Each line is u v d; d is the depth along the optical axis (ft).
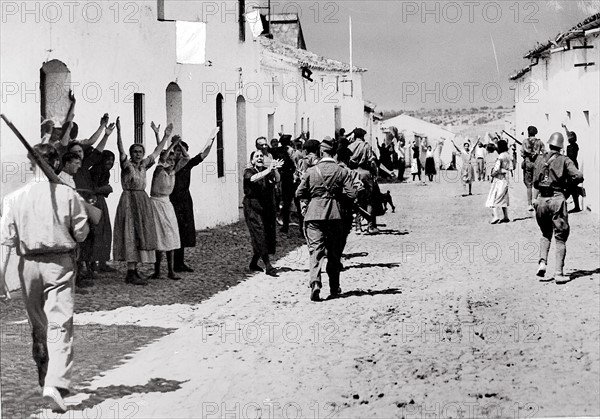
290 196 66.18
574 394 27.32
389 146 115.55
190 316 37.63
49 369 24.97
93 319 36.83
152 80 59.57
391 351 32.30
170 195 46.91
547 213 45.06
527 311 38.78
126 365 30.32
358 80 117.70
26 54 42.60
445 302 40.98
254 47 83.97
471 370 30.04
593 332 34.88
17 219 25.14
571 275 47.34
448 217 77.41
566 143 83.20
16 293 40.24
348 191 41.52
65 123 43.21
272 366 30.32
